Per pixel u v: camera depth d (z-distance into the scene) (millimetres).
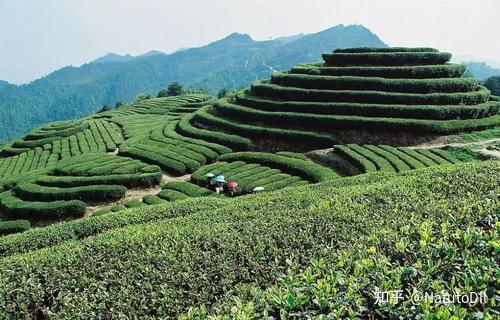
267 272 11625
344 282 8297
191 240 14836
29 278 13750
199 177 42188
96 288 12391
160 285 11406
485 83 121562
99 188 39094
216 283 11539
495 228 10078
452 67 60938
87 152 57781
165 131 61875
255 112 58500
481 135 52438
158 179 42594
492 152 44469
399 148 47312
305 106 57219
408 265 9195
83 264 14469
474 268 8312
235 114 61531
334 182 28547
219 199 27891
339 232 13367
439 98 55750
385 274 8500
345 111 55344
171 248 14156
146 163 47438
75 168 44688
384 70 60500
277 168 44469
